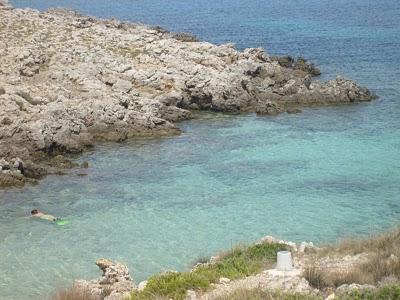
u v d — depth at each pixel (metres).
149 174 47.94
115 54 76.19
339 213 40.09
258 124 62.03
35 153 51.22
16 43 74.44
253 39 120.00
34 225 38.75
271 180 46.19
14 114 54.34
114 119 58.81
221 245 35.41
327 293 21.47
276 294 20.30
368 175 46.81
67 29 84.50
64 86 64.94
